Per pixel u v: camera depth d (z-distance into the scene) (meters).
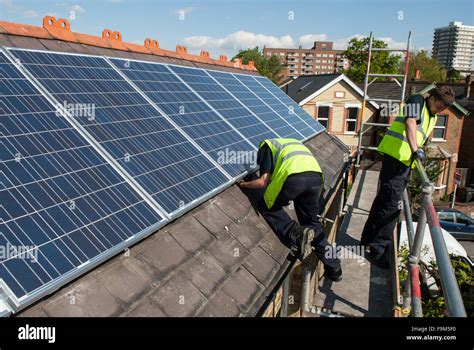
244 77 9.98
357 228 8.73
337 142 10.65
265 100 8.97
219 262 3.67
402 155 5.43
